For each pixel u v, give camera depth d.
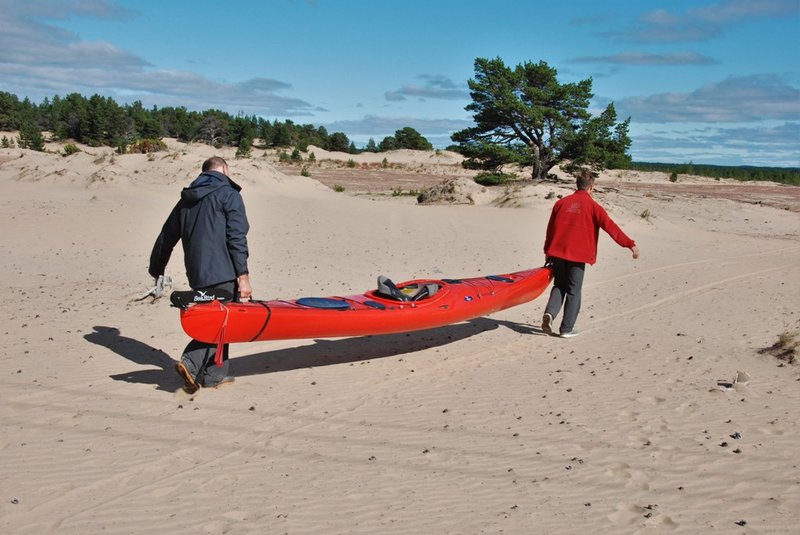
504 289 9.80
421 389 7.32
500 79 47.25
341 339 9.51
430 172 76.81
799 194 53.12
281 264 15.12
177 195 24.17
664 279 14.77
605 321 10.77
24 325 9.31
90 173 26.58
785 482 5.02
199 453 5.51
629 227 23.38
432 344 9.30
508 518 4.52
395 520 4.48
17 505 4.55
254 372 7.83
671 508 4.65
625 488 4.96
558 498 4.81
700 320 10.68
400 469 5.29
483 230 20.92
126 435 5.80
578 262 9.52
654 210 32.28
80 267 14.26
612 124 49.09
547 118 49.16
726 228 28.27
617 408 6.68
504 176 49.44
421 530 4.35
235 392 7.06
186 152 30.88
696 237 23.23
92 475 5.04
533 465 5.37
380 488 4.95
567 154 49.22
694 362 8.24
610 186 54.66
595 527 4.40
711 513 4.57
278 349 8.91
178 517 4.47
